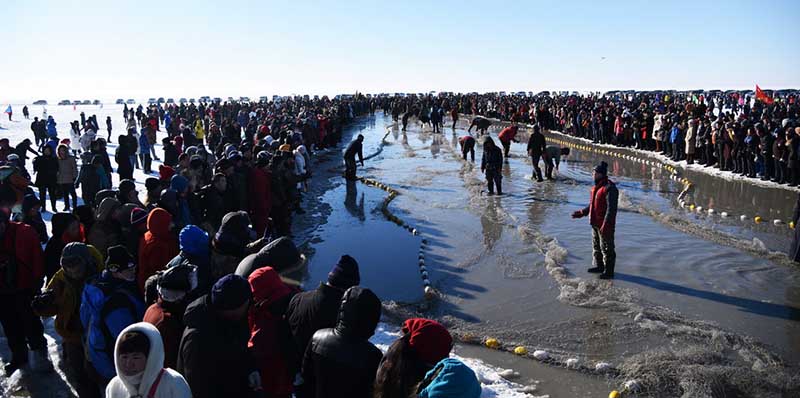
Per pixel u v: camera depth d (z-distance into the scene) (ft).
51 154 40.73
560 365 19.33
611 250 27.68
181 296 12.68
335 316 12.37
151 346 9.76
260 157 34.76
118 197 24.47
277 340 13.03
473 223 40.32
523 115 139.03
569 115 113.50
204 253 15.61
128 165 46.80
